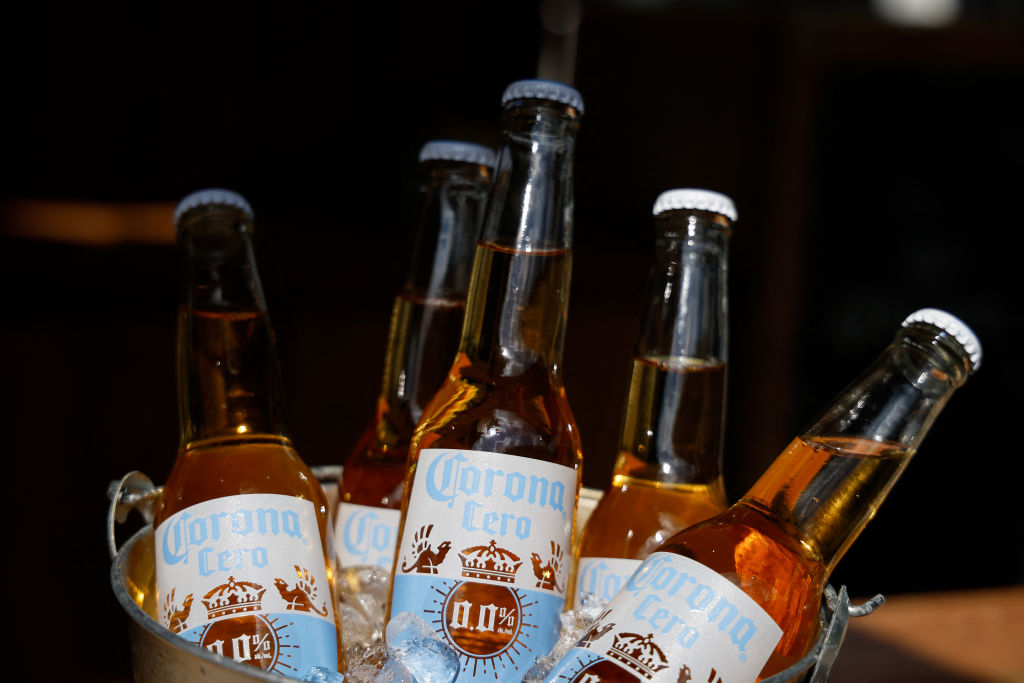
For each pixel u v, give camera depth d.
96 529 1.26
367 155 2.46
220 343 0.53
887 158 1.88
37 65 2.27
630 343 1.52
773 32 1.83
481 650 0.47
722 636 0.45
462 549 0.47
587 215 1.96
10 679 1.22
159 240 1.38
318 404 1.36
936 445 1.90
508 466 0.48
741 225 1.90
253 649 0.46
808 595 0.48
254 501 0.48
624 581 0.53
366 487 0.59
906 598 0.78
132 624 0.45
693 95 1.92
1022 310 1.84
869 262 1.89
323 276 1.35
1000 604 0.77
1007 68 1.80
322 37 2.39
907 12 1.85
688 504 0.55
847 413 0.51
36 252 1.25
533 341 0.52
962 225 1.86
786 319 1.82
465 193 0.59
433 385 0.59
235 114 2.40
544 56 2.01
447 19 2.38
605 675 0.45
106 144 2.34
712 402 0.56
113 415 1.26
